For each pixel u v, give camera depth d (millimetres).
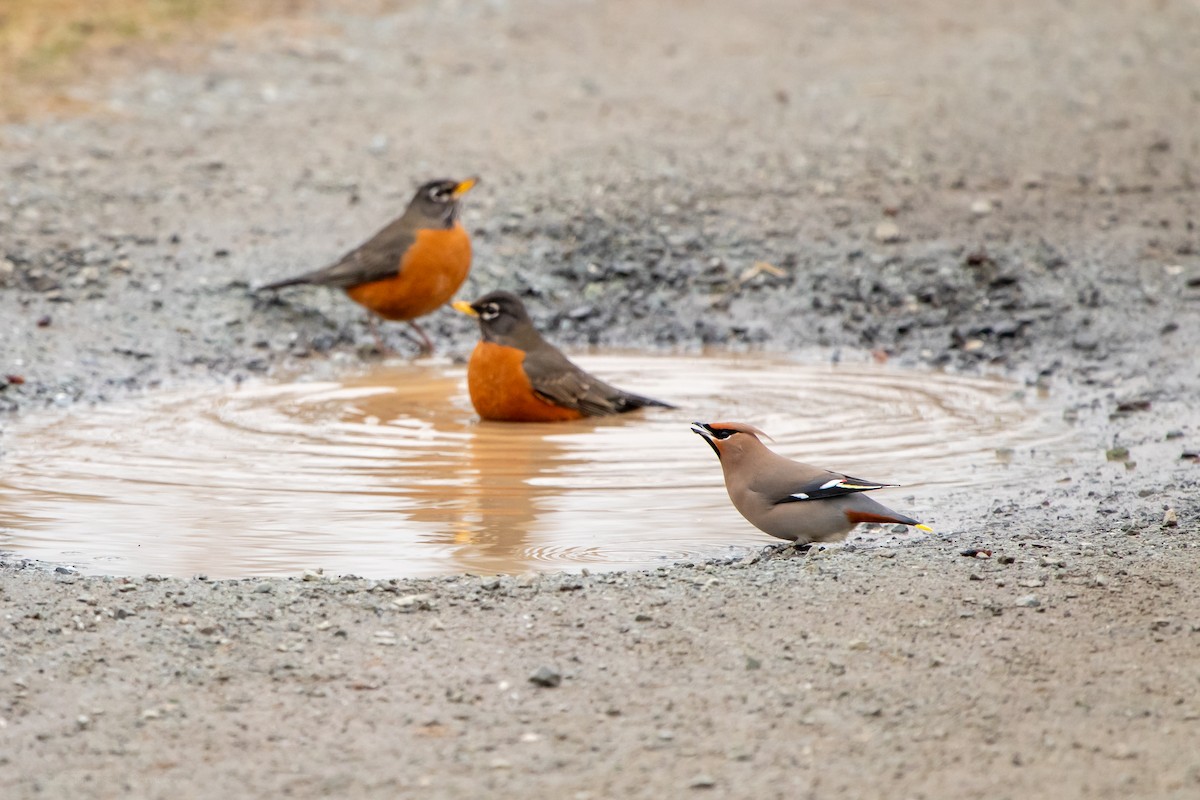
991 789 6207
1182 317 16297
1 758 6523
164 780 6336
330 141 22359
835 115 23812
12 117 22578
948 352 15906
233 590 8609
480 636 7875
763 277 17797
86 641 7785
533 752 6574
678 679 7312
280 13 29766
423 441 12922
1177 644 7672
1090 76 26047
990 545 9477
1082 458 11930
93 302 16562
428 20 30375
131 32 27406
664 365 15648
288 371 15570
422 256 15984
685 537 10094
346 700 7109
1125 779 6270
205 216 19172
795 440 12617
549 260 18266
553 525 10367
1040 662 7469
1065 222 18969
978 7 32688
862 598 8391
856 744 6621
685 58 28016
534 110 24172
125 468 11820
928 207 19578
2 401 13938
